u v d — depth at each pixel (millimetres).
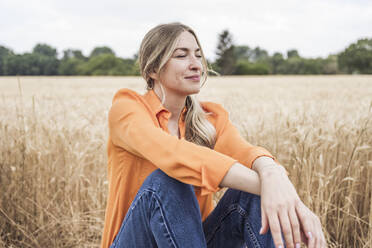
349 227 2127
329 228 2141
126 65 59344
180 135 1340
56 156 2609
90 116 3547
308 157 2303
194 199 1090
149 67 1229
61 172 2525
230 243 1247
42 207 2240
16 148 2453
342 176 2375
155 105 1237
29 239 2057
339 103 4801
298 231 917
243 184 965
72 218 2158
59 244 2059
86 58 79938
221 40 54938
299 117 2914
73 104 4324
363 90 10703
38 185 2309
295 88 14039
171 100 1265
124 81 22812
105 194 2365
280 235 919
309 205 2029
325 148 2486
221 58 54906
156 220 1035
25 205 2229
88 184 2643
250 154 1126
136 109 1127
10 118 2984
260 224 1099
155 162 1021
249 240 1112
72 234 2066
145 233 1087
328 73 44250
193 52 1188
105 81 23078
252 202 1119
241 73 59844
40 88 15844
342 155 2484
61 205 2312
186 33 1178
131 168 1168
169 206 1029
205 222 1295
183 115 1359
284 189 948
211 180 965
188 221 1045
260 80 23188
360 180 2287
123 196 1170
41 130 2832
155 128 1071
